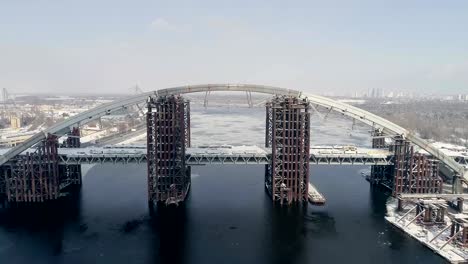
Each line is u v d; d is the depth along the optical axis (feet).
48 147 538.47
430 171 557.33
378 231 437.99
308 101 544.21
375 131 634.84
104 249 389.19
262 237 420.77
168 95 555.69
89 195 572.92
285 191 538.47
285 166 536.01
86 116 556.51
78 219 472.44
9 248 389.60
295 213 498.69
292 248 393.50
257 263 360.48
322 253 381.40
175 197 535.19
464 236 382.01
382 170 632.38
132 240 411.34
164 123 520.01
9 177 560.61
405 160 559.38
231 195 580.71
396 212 499.92
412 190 561.02
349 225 455.63
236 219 475.31
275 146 535.60
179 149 538.88
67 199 552.82
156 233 431.02
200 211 505.25
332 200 553.23
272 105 544.21
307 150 535.60
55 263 359.05
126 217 480.23
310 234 429.38
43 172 541.75
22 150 531.50
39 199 541.75
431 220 450.71
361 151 607.78
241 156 568.41
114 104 563.07
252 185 641.81
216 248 392.68
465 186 577.02
